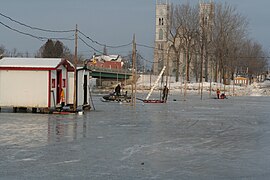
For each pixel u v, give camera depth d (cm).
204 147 1484
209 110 3497
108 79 9250
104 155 1295
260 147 1502
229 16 9231
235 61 9638
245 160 1254
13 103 2856
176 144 1538
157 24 13350
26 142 1525
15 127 1986
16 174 1032
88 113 2944
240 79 11356
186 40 9312
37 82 2834
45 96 2828
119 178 1009
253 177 1041
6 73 2852
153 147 1460
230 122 2445
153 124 2238
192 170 1106
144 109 3475
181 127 2116
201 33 9225
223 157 1298
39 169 1088
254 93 8162
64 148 1409
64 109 2928
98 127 2045
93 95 6512
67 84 3130
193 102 4938
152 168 1122
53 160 1205
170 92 8050
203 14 9206
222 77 9200
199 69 10238
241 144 1569
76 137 1675
